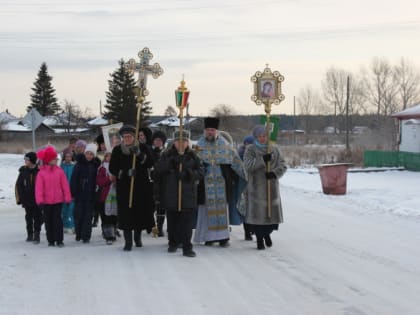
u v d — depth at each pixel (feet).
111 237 34.30
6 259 29.53
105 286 24.00
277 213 31.91
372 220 43.60
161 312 20.52
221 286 24.06
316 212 48.65
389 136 185.98
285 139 237.66
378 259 29.37
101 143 41.01
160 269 27.09
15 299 22.12
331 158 123.03
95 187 34.55
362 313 20.51
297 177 91.15
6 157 136.98
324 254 30.71
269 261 28.96
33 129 72.95
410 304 21.62
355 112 249.34
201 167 30.81
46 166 33.19
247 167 31.60
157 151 38.47
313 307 21.15
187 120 204.44
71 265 27.99
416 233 37.42
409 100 224.12
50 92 308.19
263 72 33.53
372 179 85.76
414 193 62.95
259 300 22.02
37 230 34.78
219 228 32.73
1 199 58.80
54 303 21.59
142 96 33.22
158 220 37.04
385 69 225.97
